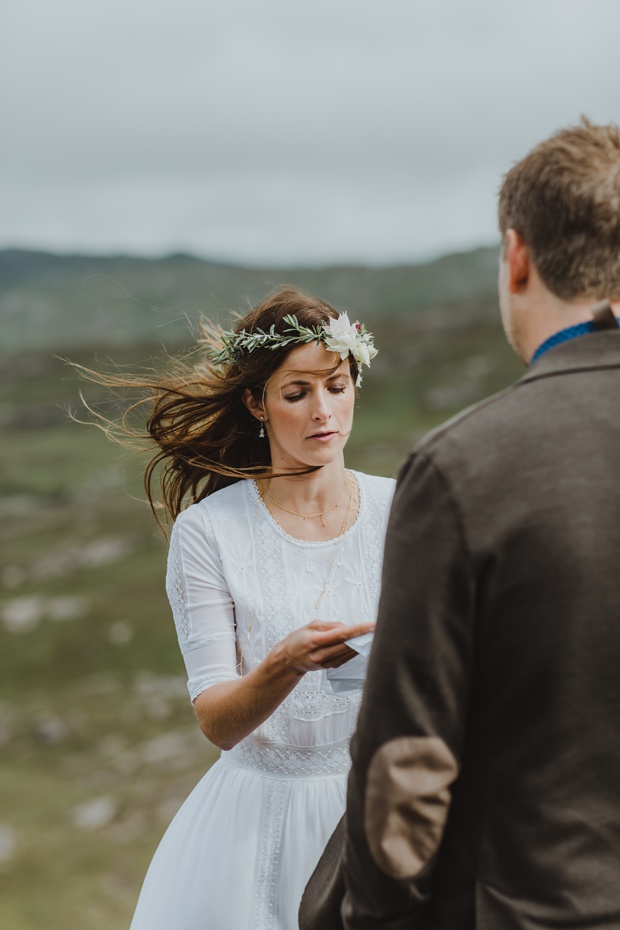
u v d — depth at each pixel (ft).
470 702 7.58
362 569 12.14
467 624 7.37
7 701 148.97
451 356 388.16
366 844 7.48
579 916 7.04
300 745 11.78
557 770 7.23
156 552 222.07
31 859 84.53
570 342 7.70
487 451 7.45
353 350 11.71
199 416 12.94
